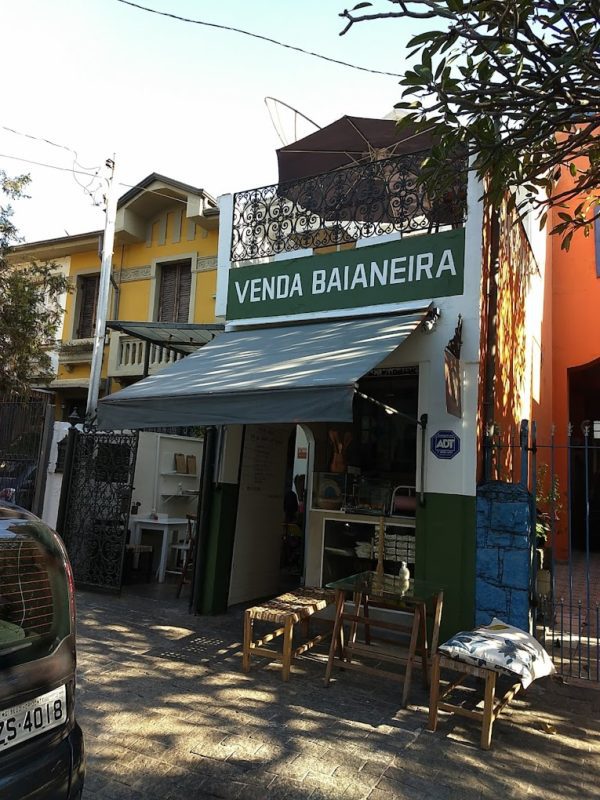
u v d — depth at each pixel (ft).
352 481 25.14
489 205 21.02
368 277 23.34
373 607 23.07
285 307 25.21
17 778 7.78
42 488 32.07
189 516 30.55
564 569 38.40
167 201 45.16
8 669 8.16
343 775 12.36
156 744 13.41
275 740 13.76
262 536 28.37
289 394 16.57
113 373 45.60
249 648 18.03
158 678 17.29
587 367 44.19
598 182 18.17
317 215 25.22
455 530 20.07
